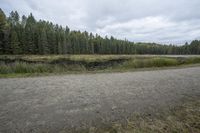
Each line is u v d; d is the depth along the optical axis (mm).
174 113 3732
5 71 10953
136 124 3191
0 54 41688
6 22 50812
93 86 6762
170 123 3219
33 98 4984
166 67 15500
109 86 6754
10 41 43812
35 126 3111
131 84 7168
